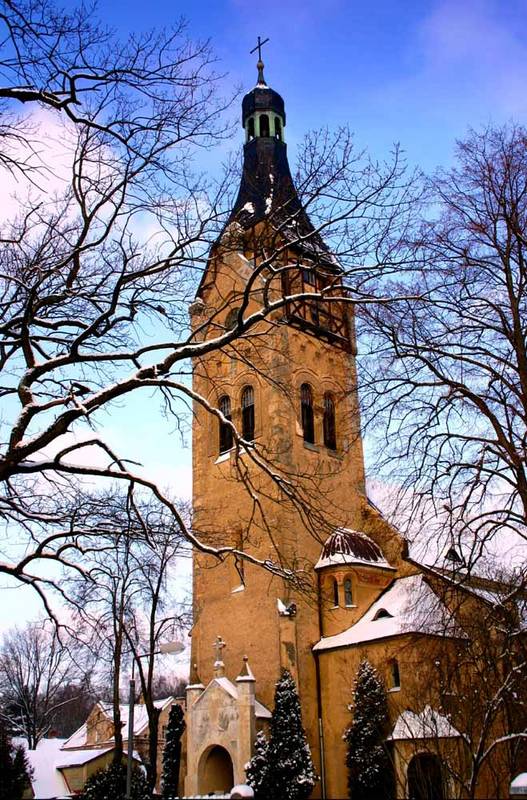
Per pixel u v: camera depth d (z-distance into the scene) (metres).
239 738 38.41
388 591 43.81
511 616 24.31
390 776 34.00
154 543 18.19
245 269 48.44
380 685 36.66
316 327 49.22
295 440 45.72
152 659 41.94
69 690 85.56
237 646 43.09
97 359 15.46
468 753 28.98
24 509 17.80
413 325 22.62
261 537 43.81
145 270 15.67
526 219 23.44
